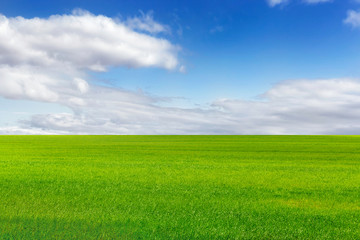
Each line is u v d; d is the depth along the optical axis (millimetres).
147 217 9797
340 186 16094
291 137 92688
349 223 9633
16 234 8219
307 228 9094
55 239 7969
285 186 15945
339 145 56188
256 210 10930
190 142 66062
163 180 17266
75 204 11445
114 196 12883
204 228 8914
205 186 15500
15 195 12844
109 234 8352
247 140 76125
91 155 34375
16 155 33844
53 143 59844
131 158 31156
